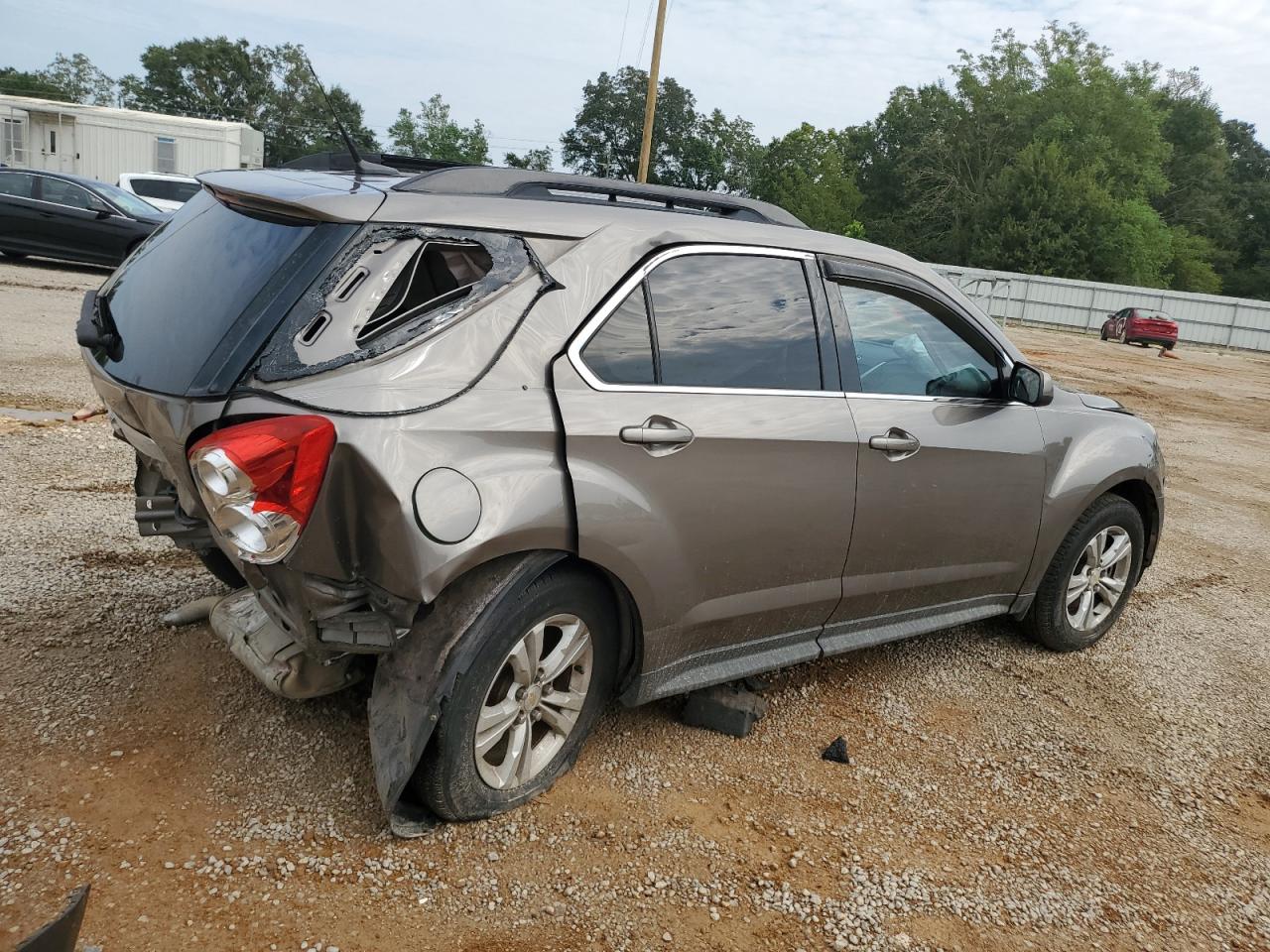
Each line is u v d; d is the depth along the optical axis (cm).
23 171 1501
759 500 301
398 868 247
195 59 7850
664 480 278
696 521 287
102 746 279
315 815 261
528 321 259
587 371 268
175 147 2619
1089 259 5472
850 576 340
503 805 271
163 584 389
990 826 304
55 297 1220
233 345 234
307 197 254
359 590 237
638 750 318
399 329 241
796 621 333
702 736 334
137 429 264
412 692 245
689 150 7319
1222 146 7450
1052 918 265
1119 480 427
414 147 7250
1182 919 272
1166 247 5622
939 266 4312
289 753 286
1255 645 493
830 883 266
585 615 277
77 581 383
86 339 281
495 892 244
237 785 270
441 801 254
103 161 2594
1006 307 4284
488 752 269
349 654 255
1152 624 506
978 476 369
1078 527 426
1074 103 6166
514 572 253
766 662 331
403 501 227
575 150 7356
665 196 326
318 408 224
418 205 256
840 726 355
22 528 434
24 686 303
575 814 279
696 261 300
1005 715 381
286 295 237
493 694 264
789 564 317
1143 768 354
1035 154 5600
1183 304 4034
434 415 237
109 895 224
